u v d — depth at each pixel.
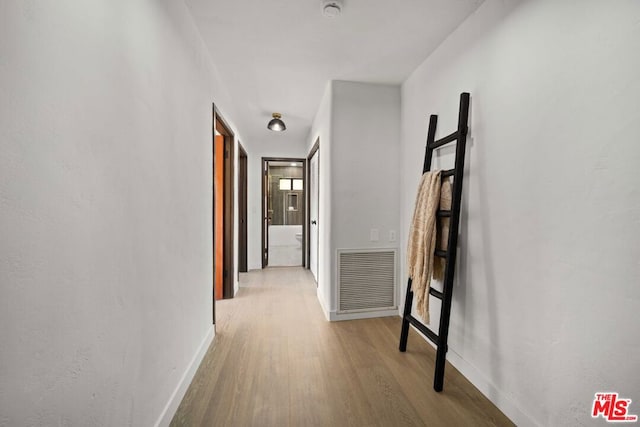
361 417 1.34
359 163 2.53
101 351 0.83
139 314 1.05
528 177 1.23
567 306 1.07
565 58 1.07
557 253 1.11
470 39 1.62
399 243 2.63
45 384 0.64
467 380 1.63
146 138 1.10
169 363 1.32
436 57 1.98
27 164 0.59
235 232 3.24
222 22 1.69
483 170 1.51
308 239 4.64
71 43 0.70
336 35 1.83
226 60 2.14
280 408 1.40
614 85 0.91
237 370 1.73
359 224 2.54
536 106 1.19
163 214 1.26
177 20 1.42
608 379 0.94
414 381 1.63
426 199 1.86
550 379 1.14
